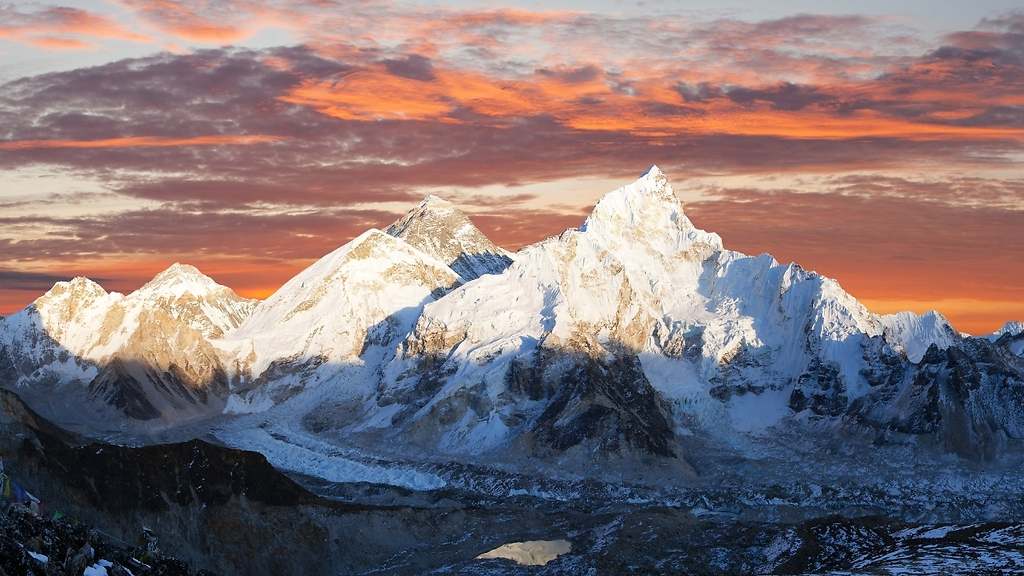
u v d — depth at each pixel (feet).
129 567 568.00
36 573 483.10
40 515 584.40
